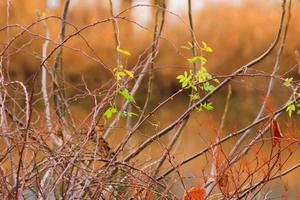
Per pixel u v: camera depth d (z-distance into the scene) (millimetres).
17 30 9594
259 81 10039
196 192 6113
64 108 6672
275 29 26156
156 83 21766
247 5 26594
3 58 6176
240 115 20188
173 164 6367
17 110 6727
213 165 6668
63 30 7164
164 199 6102
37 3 13031
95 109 5762
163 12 6926
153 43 6836
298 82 6422
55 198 5598
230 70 26188
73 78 12945
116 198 5852
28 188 5547
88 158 5684
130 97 5934
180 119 6707
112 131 6684
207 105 6637
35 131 5645
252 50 26328
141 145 6523
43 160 5539
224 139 6605
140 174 6164
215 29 26375
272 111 6480
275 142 6395
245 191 6270
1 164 5461
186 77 6336
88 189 5512
